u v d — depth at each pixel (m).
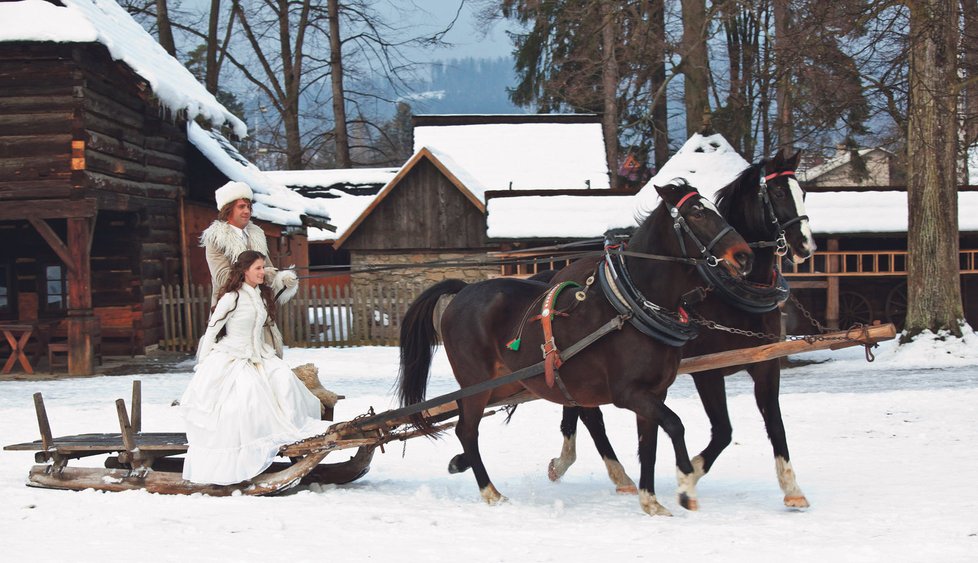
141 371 19.64
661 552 5.98
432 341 8.73
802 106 24.70
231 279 8.28
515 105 47.66
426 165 29.92
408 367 8.64
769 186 8.15
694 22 32.91
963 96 21.05
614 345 7.23
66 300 22.22
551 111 46.62
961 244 23.11
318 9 47.81
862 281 23.05
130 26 24.69
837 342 7.29
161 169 23.33
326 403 8.94
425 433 8.48
